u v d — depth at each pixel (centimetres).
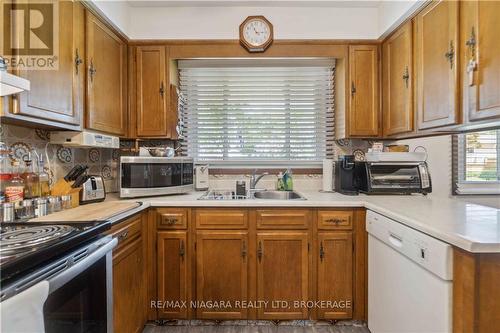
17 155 152
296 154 260
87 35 172
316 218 187
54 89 143
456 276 102
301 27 227
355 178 227
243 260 188
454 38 148
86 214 139
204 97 259
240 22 226
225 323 191
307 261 187
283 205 186
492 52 125
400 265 137
